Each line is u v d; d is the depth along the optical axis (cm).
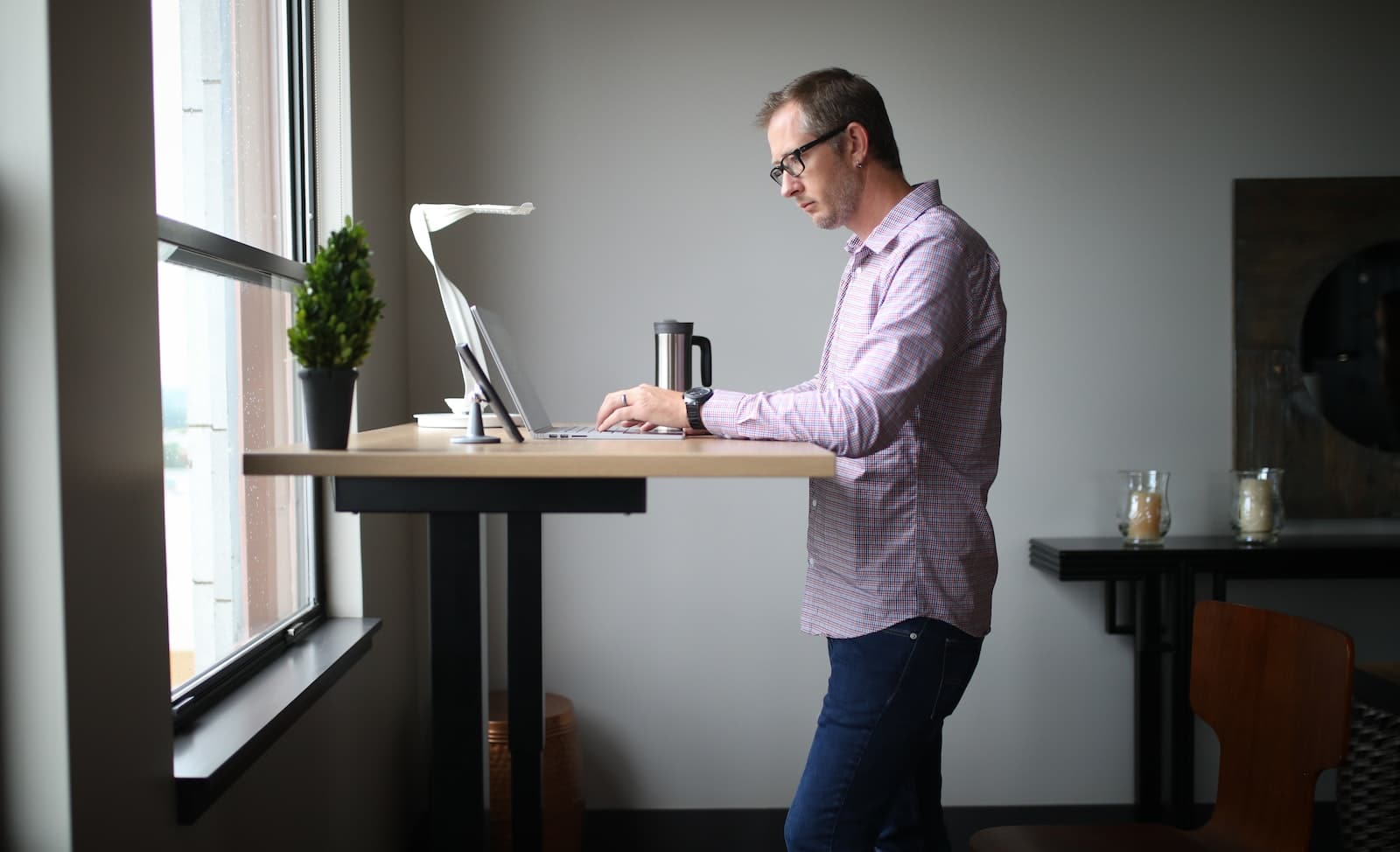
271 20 221
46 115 119
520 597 153
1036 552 304
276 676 199
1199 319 312
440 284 187
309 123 237
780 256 308
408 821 297
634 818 311
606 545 310
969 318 165
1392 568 284
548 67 307
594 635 311
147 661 142
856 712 167
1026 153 309
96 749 128
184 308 172
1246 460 310
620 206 308
